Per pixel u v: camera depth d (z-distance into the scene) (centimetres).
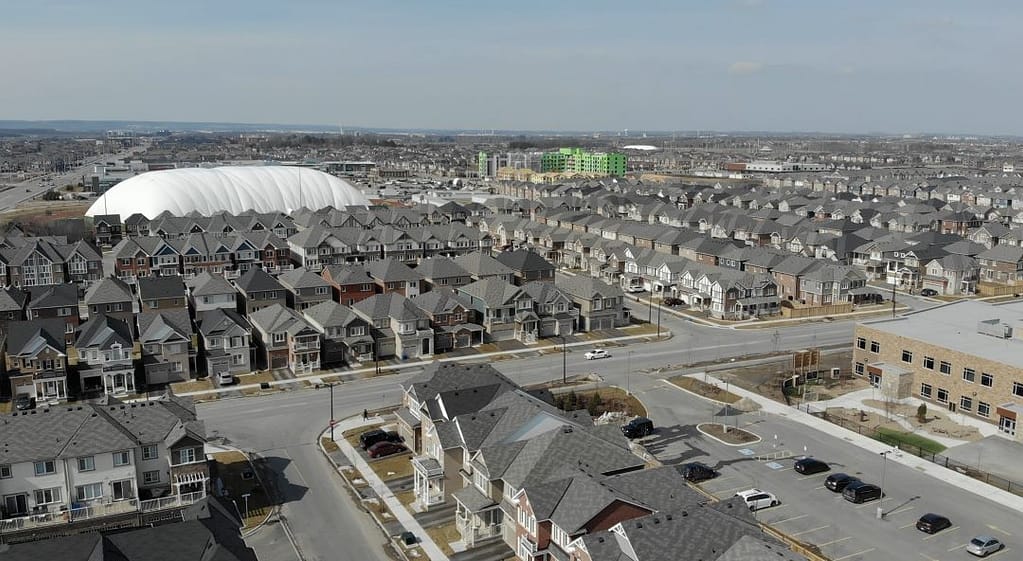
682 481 5491
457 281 13412
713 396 9081
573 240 18162
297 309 12138
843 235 17338
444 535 5969
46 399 8812
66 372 8944
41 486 5891
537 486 5338
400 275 13000
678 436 7888
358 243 16338
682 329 12294
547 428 6275
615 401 8819
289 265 16012
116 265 14788
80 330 9631
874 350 9688
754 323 12706
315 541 5862
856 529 6022
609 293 12269
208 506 5175
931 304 14075
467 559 5612
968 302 11100
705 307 13475
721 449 7562
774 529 6009
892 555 5650
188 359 9600
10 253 14512
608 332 12044
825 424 8219
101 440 6066
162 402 6712
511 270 13700
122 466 6122
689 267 14150
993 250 16012
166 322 9631
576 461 5791
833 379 9788
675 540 4556
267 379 9631
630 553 4500
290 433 7962
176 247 15250
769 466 7169
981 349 8688
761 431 8031
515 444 6059
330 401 8844
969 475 6975
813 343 11469
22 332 8956
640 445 7550
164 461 6362
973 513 6281
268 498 6544
